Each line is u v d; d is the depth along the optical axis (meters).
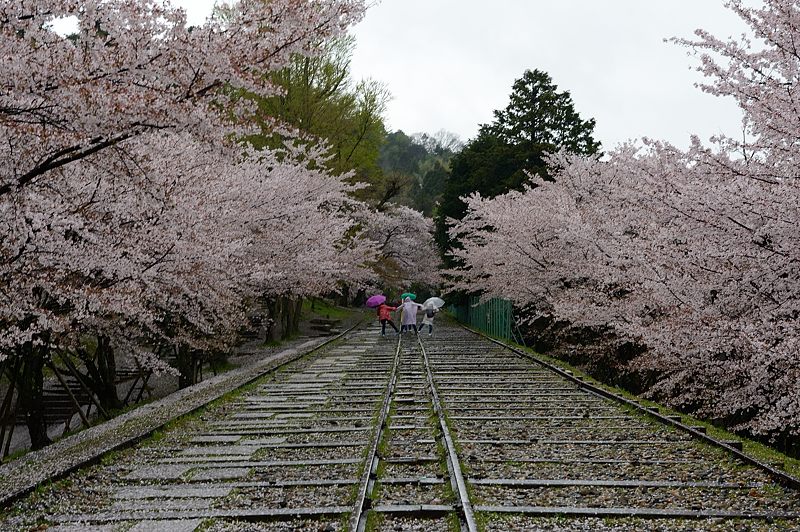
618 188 15.90
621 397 11.79
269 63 8.48
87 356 17.27
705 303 11.52
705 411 12.23
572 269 20.50
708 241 10.95
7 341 9.51
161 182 10.57
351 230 38.81
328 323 45.44
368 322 49.72
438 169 89.50
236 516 5.57
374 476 6.65
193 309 15.29
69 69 6.93
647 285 12.10
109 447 8.30
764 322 9.71
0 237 9.00
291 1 8.06
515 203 27.69
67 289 9.75
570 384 14.19
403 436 8.91
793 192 9.34
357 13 8.45
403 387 14.07
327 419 10.40
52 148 7.82
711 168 10.42
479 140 46.81
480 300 35.78
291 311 37.59
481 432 9.15
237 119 8.36
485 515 5.48
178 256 12.24
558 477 6.73
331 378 16.03
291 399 12.85
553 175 27.20
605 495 6.11
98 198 11.02
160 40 7.49
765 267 9.91
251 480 6.84
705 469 7.07
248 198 18.61
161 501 6.20
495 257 27.34
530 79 44.25
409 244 55.59
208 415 11.30
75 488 6.73
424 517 5.52
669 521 5.41
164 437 9.42
